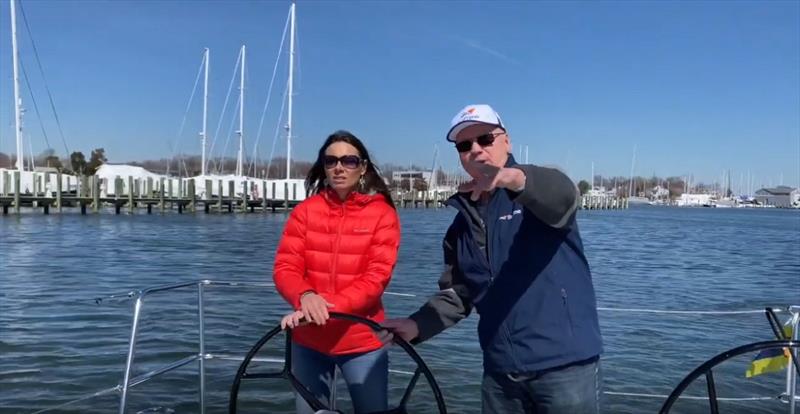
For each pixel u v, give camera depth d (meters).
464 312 2.86
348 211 3.01
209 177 44.41
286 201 42.22
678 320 8.91
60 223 28.28
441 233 28.83
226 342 7.18
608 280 15.12
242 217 38.22
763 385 6.03
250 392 5.54
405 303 9.56
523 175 2.22
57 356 6.62
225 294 10.01
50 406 5.25
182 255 17.66
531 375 2.53
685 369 6.61
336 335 2.98
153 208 43.22
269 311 8.83
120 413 3.45
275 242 21.88
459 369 6.23
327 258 2.99
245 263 16.19
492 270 2.56
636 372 6.50
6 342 7.14
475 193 2.40
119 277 13.19
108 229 25.94
